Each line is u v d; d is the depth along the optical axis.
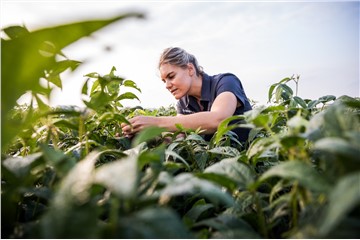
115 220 0.22
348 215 0.23
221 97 1.38
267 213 0.35
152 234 0.22
